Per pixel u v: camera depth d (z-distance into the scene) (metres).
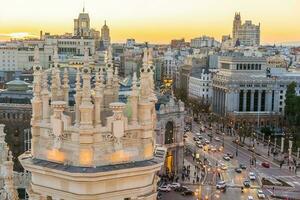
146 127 20.34
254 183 174.25
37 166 19.92
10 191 31.09
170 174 175.75
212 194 158.38
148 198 20.58
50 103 21.20
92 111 19.36
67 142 19.64
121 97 26.95
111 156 19.66
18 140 164.25
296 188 169.62
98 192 19.61
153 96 21.39
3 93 172.25
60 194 20.02
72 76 109.81
